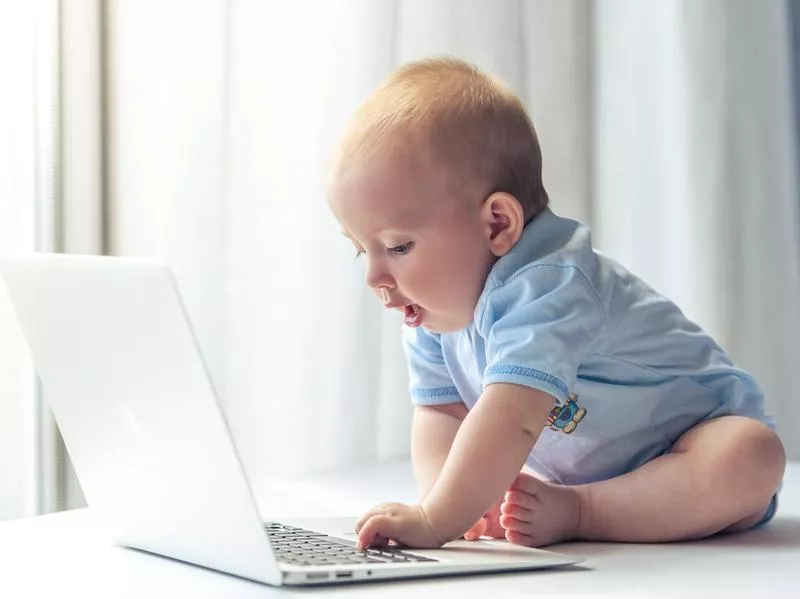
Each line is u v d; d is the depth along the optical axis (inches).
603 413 45.8
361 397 71.9
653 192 87.5
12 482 58.0
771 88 88.0
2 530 44.6
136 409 34.6
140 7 63.5
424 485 48.1
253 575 33.4
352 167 43.0
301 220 69.7
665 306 47.4
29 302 37.7
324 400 70.7
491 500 38.9
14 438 58.0
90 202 61.2
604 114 86.3
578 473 47.9
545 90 83.2
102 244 62.7
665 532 43.7
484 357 45.2
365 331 72.0
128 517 39.0
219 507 33.2
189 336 31.0
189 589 33.1
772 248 87.7
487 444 39.0
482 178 43.8
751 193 87.5
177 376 32.0
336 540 39.6
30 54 58.2
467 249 43.5
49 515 48.5
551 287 42.4
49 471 58.9
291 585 33.2
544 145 83.2
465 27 77.7
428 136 43.0
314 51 70.1
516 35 79.7
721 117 87.0
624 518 43.7
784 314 87.8
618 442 46.7
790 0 90.4
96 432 37.7
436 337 48.6
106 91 62.8
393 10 72.7
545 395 40.0
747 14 87.6
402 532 37.7
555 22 83.6
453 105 44.1
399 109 43.7
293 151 69.4
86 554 39.3
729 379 47.6
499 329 41.9
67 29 60.2
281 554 35.6
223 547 34.2
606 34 86.1
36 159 58.8
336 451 71.0
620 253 87.0
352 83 71.3
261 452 68.1
